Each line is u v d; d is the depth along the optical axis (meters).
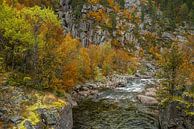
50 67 43.16
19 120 30.16
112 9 178.12
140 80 94.25
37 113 32.16
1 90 35.31
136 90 70.38
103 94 63.50
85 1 160.00
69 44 58.22
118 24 170.12
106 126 40.53
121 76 102.31
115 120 43.25
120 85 80.50
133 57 152.25
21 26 43.06
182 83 39.00
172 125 35.50
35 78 39.84
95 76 84.19
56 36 54.31
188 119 33.81
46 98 36.03
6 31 41.88
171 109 36.34
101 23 155.62
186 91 36.88
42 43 43.19
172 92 38.94
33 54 42.19
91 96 60.47
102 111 47.97
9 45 43.97
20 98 34.56
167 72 40.03
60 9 134.88
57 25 48.12
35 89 38.66
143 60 152.75
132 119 43.72
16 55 44.03
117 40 157.00
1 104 32.38
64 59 49.00
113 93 65.06
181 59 39.81
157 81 89.62
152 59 157.75
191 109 33.75
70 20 135.12
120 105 52.34
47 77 41.69
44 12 44.34
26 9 46.28
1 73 40.78
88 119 43.31
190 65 42.56
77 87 64.06
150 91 61.94
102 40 147.50
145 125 41.19
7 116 30.52
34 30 42.34
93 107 50.59
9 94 34.88
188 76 40.25
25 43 42.78
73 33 133.88
